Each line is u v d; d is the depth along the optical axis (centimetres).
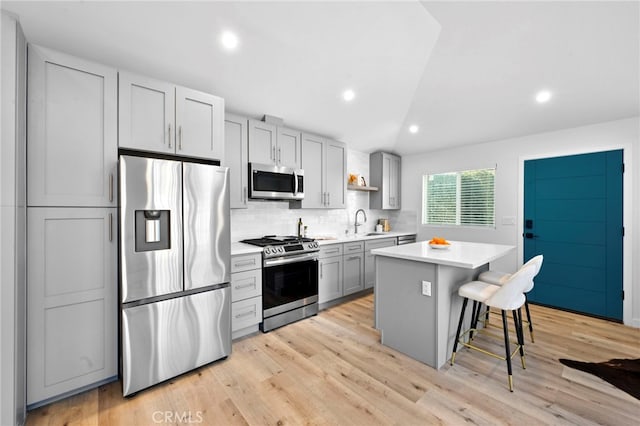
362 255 384
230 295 225
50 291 163
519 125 341
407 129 401
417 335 220
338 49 234
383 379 196
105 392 181
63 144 166
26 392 157
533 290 355
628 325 289
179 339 196
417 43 231
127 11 175
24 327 155
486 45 229
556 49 224
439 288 206
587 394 178
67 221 168
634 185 289
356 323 296
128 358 175
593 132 313
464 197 426
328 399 175
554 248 339
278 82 268
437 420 157
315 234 406
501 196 382
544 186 347
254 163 294
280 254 282
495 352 231
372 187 454
